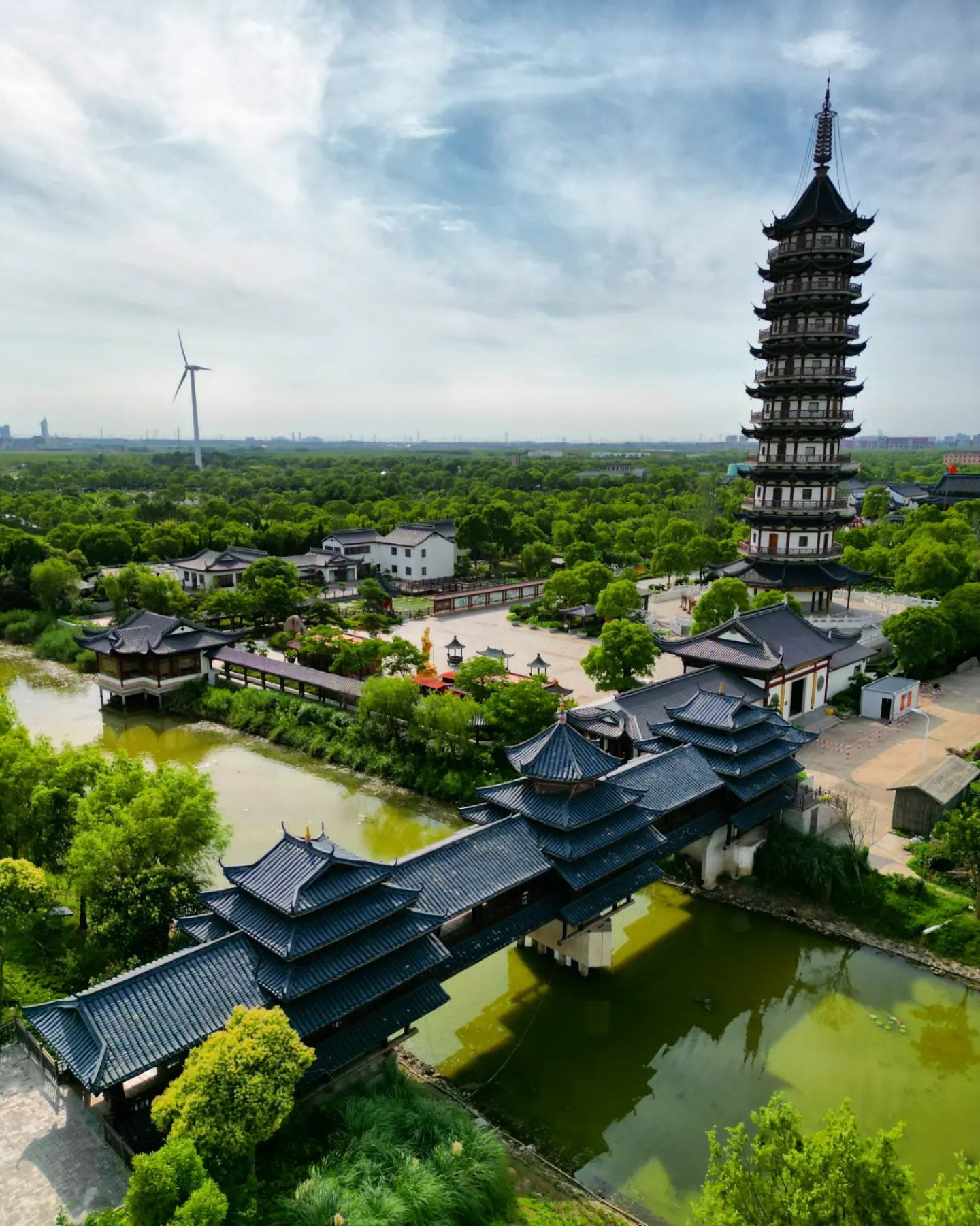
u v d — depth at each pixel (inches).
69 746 1581.0
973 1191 622.8
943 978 1379.2
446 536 5177.2
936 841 1676.9
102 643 2741.1
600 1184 992.9
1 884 1133.1
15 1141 924.0
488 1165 911.7
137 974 912.9
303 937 946.7
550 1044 1238.3
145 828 1243.8
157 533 5007.4
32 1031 1105.4
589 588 3737.7
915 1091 1154.0
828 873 1556.3
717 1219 694.5
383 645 2719.0
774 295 3147.1
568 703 2171.5
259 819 1923.0
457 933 1179.3
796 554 3267.7
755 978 1397.6
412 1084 1070.4
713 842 1615.4
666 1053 1223.5
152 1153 757.3
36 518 6028.5
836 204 3046.3
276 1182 843.4
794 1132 726.5
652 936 1505.9
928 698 2696.9
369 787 2119.8
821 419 3174.2
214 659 2847.0
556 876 1315.2
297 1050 835.4
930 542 3782.0
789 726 1731.1
